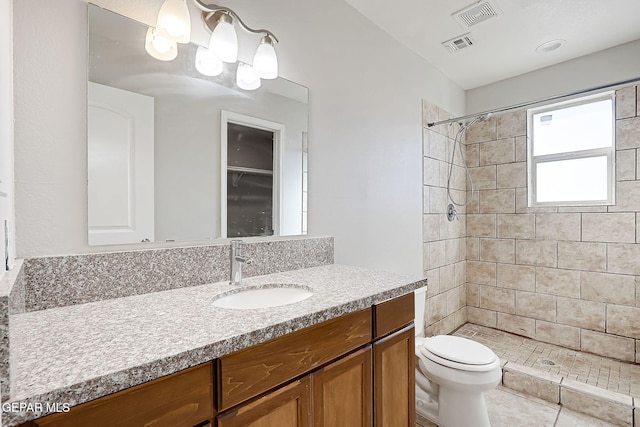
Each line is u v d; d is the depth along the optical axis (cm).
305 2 162
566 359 227
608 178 238
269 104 149
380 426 113
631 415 163
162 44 117
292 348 84
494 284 287
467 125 282
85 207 100
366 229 195
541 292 262
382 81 208
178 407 63
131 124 110
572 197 256
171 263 113
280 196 152
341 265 167
